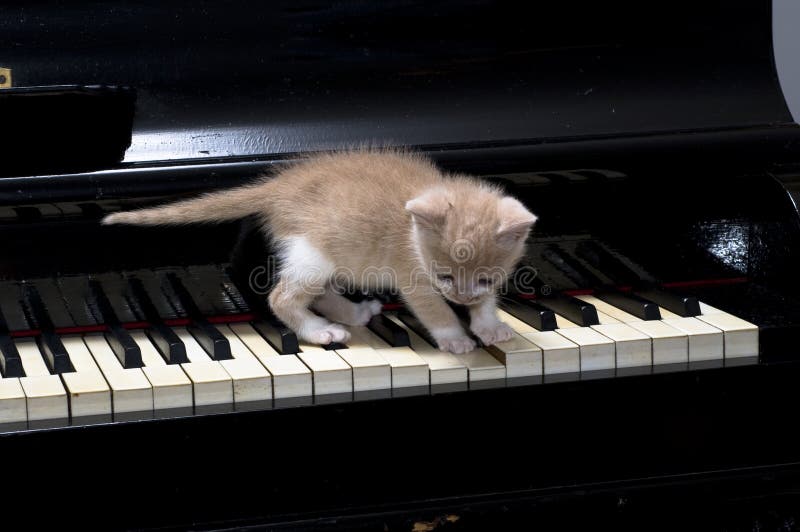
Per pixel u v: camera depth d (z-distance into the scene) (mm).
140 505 1228
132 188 1308
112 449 1216
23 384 1230
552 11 1404
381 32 1390
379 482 1265
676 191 1397
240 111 1372
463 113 1396
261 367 1263
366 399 1249
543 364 1283
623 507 1297
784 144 1370
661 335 1296
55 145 1283
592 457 1291
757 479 1311
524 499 1282
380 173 1360
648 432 1294
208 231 1359
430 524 1271
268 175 1354
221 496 1240
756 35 1428
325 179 1357
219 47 1371
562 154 1356
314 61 1384
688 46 1422
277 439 1242
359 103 1390
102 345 1318
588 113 1400
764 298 1370
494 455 1277
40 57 1352
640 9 1413
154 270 1354
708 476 1308
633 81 1414
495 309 1350
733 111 1409
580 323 1336
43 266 1328
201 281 1365
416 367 1268
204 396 1236
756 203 1390
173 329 1357
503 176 1364
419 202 1314
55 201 1295
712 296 1390
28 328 1337
